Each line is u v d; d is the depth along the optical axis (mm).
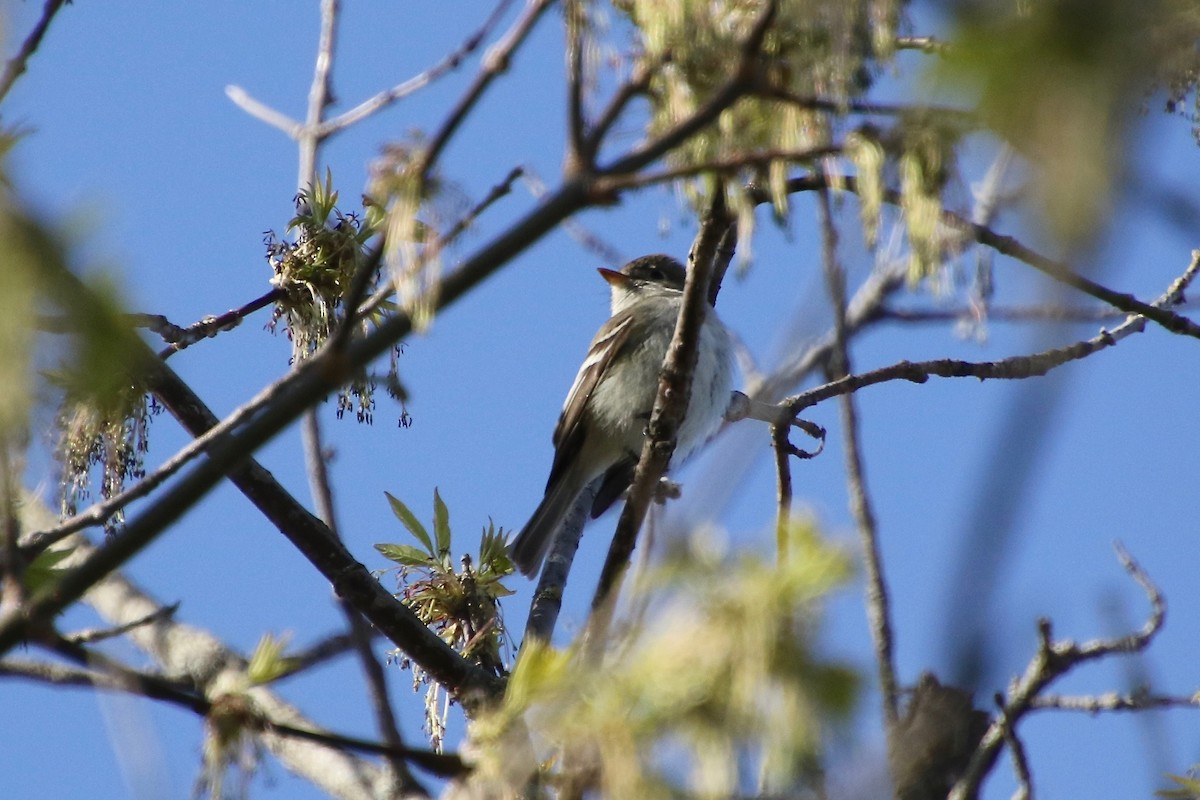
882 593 6926
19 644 5281
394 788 8578
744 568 4117
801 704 3977
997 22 2992
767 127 5422
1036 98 2910
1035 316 3498
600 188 4949
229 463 5199
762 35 4828
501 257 5051
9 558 5316
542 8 5152
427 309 5094
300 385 5625
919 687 6887
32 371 3297
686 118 5234
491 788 5168
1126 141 2855
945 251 5070
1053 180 2816
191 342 9180
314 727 9297
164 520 5199
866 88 4910
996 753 7559
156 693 5500
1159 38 2941
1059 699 8312
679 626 4137
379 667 7633
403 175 5297
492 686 9250
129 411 7031
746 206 5465
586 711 4316
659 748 4137
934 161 4848
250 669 5734
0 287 3180
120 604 10844
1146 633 8398
